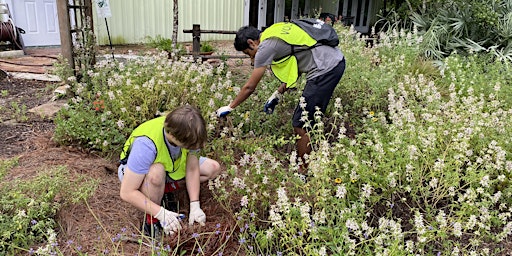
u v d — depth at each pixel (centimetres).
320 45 325
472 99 376
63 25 488
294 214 248
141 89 376
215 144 337
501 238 254
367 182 276
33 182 268
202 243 246
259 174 276
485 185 258
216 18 1145
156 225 253
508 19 750
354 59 504
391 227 229
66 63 496
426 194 279
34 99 522
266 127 389
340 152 308
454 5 807
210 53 720
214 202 285
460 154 287
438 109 377
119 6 923
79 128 352
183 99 384
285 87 371
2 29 737
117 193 299
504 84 498
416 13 864
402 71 533
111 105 378
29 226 249
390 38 716
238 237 256
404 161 290
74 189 281
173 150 251
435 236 246
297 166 284
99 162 340
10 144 372
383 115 366
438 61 673
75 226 259
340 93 444
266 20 1291
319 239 240
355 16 1376
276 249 246
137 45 952
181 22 1059
